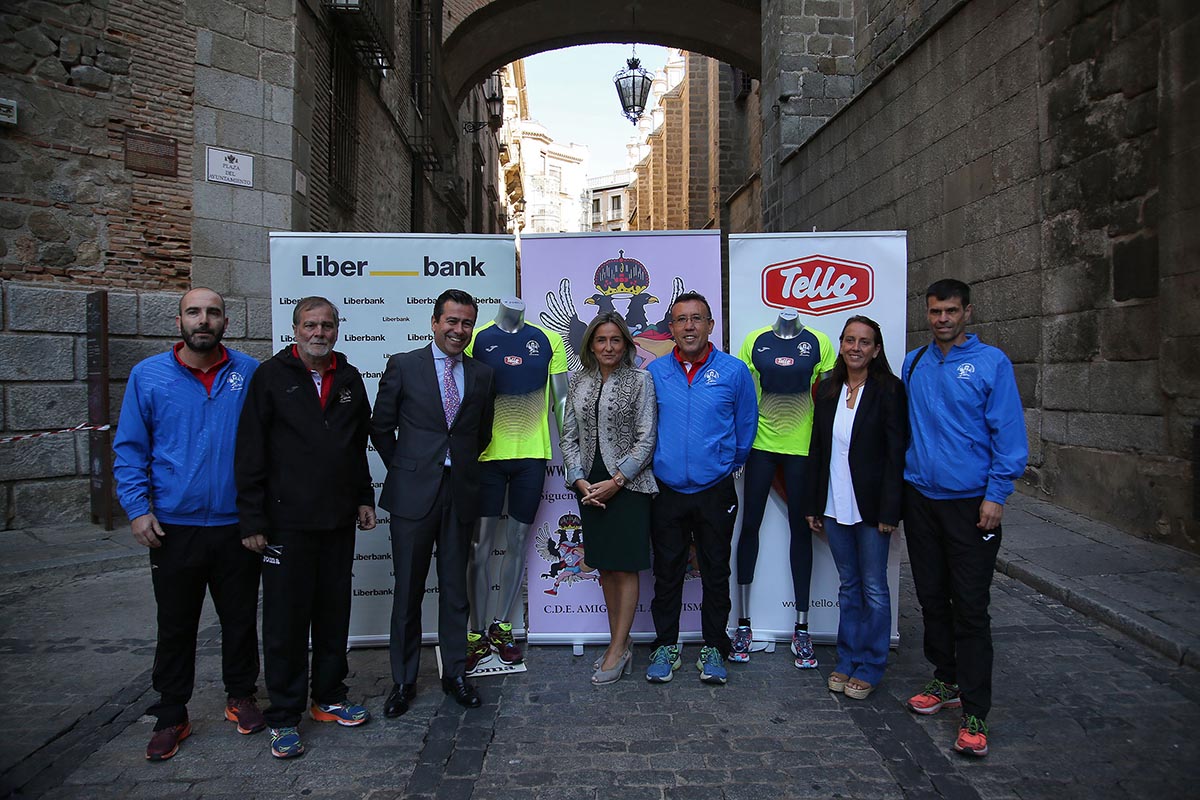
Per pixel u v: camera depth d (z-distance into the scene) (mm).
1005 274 7602
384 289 4664
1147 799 2996
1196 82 5336
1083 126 6477
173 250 7672
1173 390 5594
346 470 3605
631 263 4578
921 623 4957
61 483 7062
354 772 3266
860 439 3795
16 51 6836
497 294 4707
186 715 3535
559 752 3408
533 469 4379
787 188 13883
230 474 3486
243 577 3576
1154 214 5785
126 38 7363
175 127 7656
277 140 8297
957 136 8453
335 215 10328
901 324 4535
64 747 3471
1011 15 7418
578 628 4684
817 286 4543
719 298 4594
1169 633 4258
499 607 4406
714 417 4027
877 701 3883
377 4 10656
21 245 6918
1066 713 3660
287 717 3416
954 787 3096
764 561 4586
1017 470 3322
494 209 35688
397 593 3850
